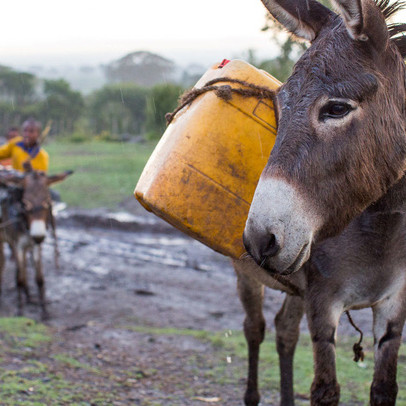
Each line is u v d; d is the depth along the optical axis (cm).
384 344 271
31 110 6203
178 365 482
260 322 401
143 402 398
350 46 218
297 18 241
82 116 6431
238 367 482
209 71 287
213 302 739
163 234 1136
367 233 262
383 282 270
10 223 702
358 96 212
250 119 261
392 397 266
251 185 262
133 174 1795
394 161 228
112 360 484
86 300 745
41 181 700
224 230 264
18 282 695
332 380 270
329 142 212
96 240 1080
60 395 391
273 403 412
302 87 216
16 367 439
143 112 4053
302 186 208
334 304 274
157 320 667
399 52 239
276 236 205
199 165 258
